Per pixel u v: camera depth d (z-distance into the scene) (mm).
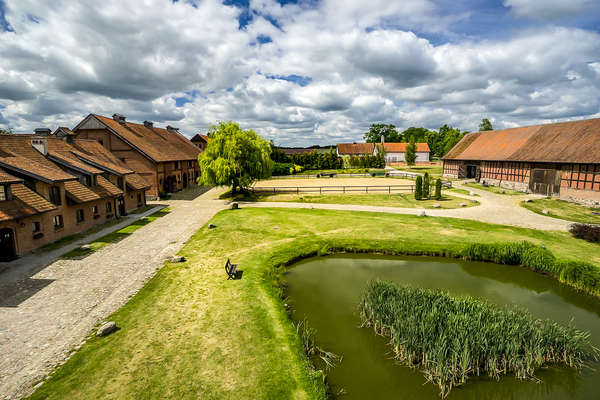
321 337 10438
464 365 8367
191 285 13133
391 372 8828
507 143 42281
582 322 11445
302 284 14594
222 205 32906
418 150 100188
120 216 27266
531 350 8938
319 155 79625
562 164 31469
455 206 30297
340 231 21625
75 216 21469
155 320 10406
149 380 7652
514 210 27766
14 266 15133
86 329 9875
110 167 27328
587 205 28750
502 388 8305
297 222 24234
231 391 7395
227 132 38031
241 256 16828
